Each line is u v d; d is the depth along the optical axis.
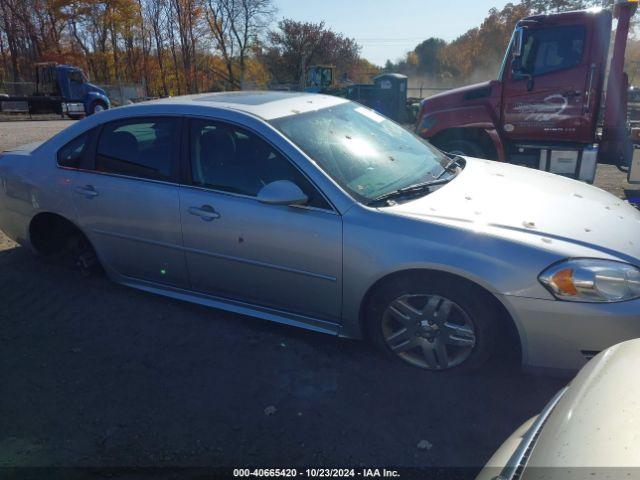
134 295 4.08
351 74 54.56
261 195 3.05
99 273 4.42
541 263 2.63
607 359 1.95
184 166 3.54
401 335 3.03
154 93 44.53
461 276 2.74
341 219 3.01
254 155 3.33
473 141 7.69
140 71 43.97
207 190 3.44
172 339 3.47
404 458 2.42
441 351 2.94
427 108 7.88
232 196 3.35
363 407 2.77
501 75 7.26
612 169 9.45
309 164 3.16
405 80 19.94
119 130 3.83
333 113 3.84
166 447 2.53
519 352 2.87
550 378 2.94
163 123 3.66
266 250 3.24
